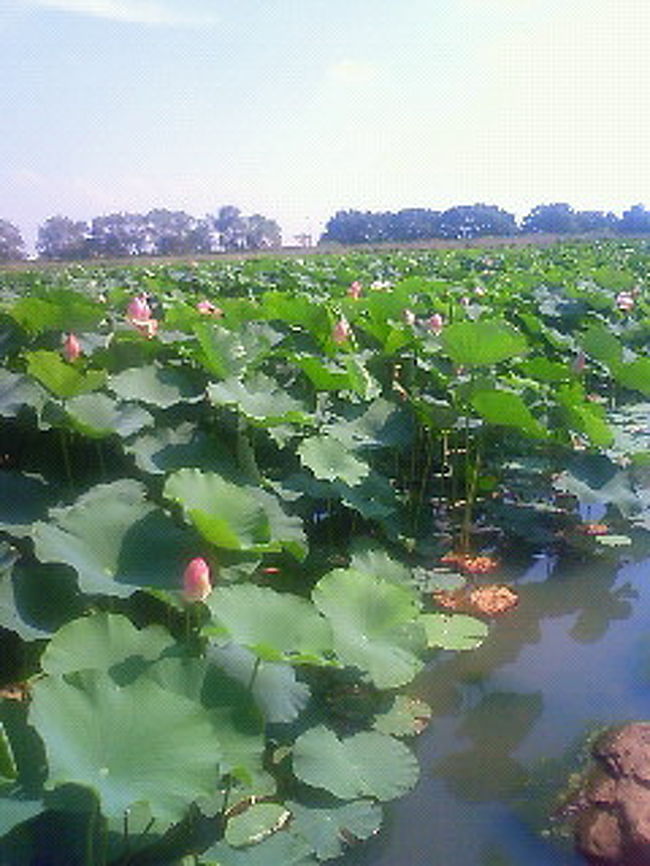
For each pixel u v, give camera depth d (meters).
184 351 5.77
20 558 4.15
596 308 11.68
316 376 5.80
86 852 2.66
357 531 5.82
